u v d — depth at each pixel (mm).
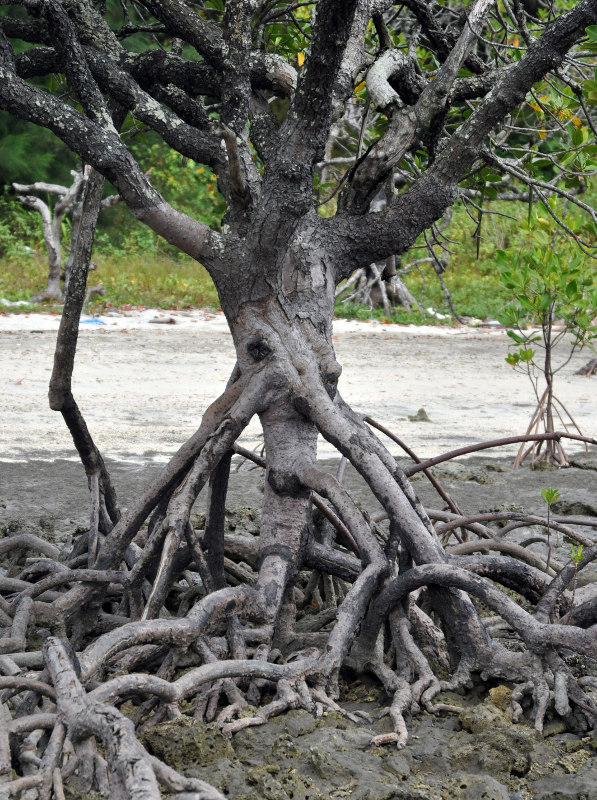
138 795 3002
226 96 5590
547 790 3854
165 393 16438
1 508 9156
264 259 5047
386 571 4883
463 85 5855
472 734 4305
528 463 12328
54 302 32750
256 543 5934
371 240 5523
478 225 7867
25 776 3574
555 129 7301
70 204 32625
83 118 5031
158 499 5391
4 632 5008
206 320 29734
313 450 5309
